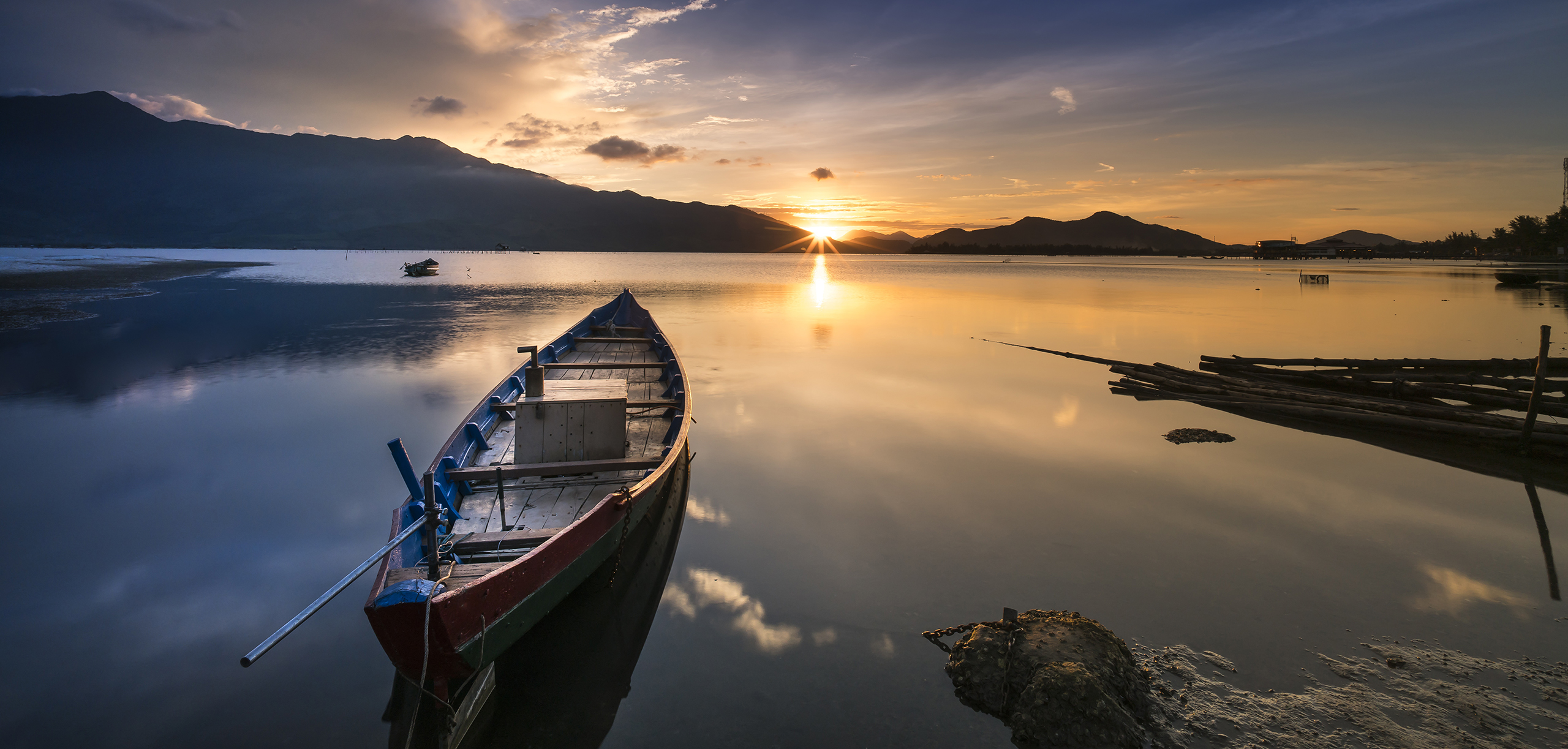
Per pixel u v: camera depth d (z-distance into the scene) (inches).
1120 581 306.0
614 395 349.1
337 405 642.8
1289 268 5036.9
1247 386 671.1
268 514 395.9
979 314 1518.2
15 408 622.5
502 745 214.2
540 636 274.2
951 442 523.8
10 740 216.2
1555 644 251.1
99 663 257.4
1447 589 295.6
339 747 215.8
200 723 225.8
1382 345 1043.3
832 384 733.9
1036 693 210.2
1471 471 453.1
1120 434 548.4
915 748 207.9
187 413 610.9
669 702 233.0
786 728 219.0
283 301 1731.1
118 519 386.9
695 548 345.7
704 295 2130.9
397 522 245.8
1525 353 946.1
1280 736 203.9
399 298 1871.3
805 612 286.8
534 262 6254.9
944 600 294.5
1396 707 216.2
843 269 4864.7
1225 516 380.8
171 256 5959.6
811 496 415.2
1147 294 2190.0
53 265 3425.2
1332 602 284.4
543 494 331.3
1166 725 208.5
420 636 197.8
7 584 314.5
